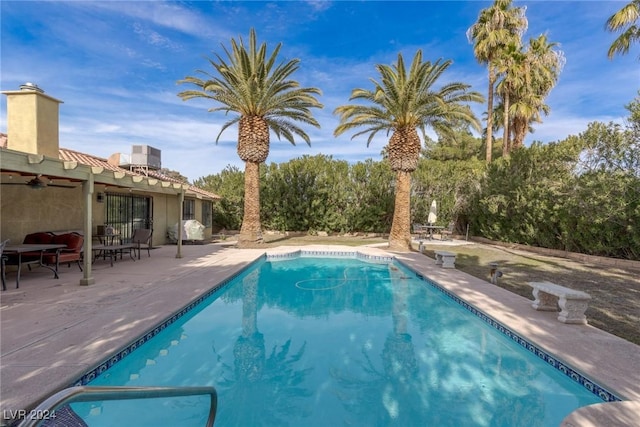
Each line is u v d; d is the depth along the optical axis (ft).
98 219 38.55
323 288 30.76
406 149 51.06
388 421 11.49
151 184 32.40
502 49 76.59
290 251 47.32
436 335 19.40
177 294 22.17
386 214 72.79
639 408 10.19
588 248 40.52
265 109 51.01
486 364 15.74
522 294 24.79
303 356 16.56
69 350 13.02
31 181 25.99
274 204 73.67
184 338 18.34
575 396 12.79
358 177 73.46
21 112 27.48
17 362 11.93
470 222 69.10
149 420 11.19
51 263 27.53
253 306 24.93
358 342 18.39
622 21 35.86
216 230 78.02
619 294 24.49
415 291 29.73
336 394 13.24
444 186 73.97
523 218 50.72
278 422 11.37
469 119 48.55
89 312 17.93
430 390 13.48
